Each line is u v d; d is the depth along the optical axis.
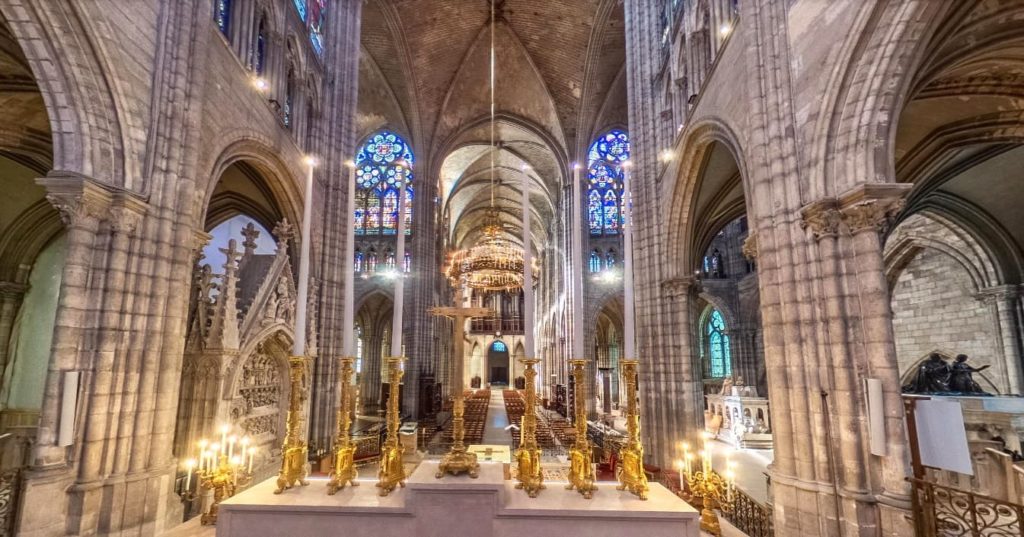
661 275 14.86
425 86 29.86
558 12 26.34
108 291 7.29
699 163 12.77
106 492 7.00
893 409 5.96
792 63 7.63
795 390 7.05
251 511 4.39
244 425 10.85
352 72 17.89
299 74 14.77
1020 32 7.30
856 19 6.34
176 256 8.30
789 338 7.20
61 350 6.82
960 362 13.39
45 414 6.64
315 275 15.22
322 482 5.18
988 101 10.09
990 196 14.03
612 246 31.61
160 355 7.96
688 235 14.09
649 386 14.84
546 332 43.91
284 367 12.66
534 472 4.84
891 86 6.31
